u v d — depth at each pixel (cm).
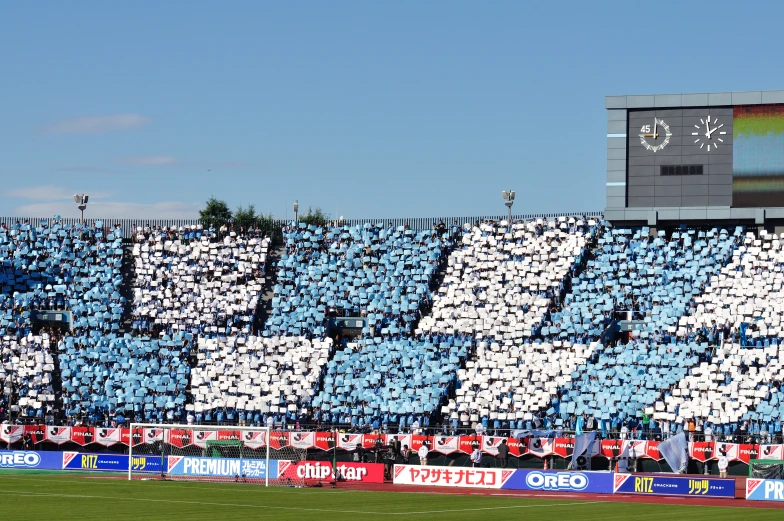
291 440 6475
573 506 4456
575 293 7444
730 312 6994
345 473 5738
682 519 3950
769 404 6406
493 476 5403
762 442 6178
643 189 7412
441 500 4672
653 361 6831
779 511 4338
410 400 7038
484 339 7344
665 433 6341
